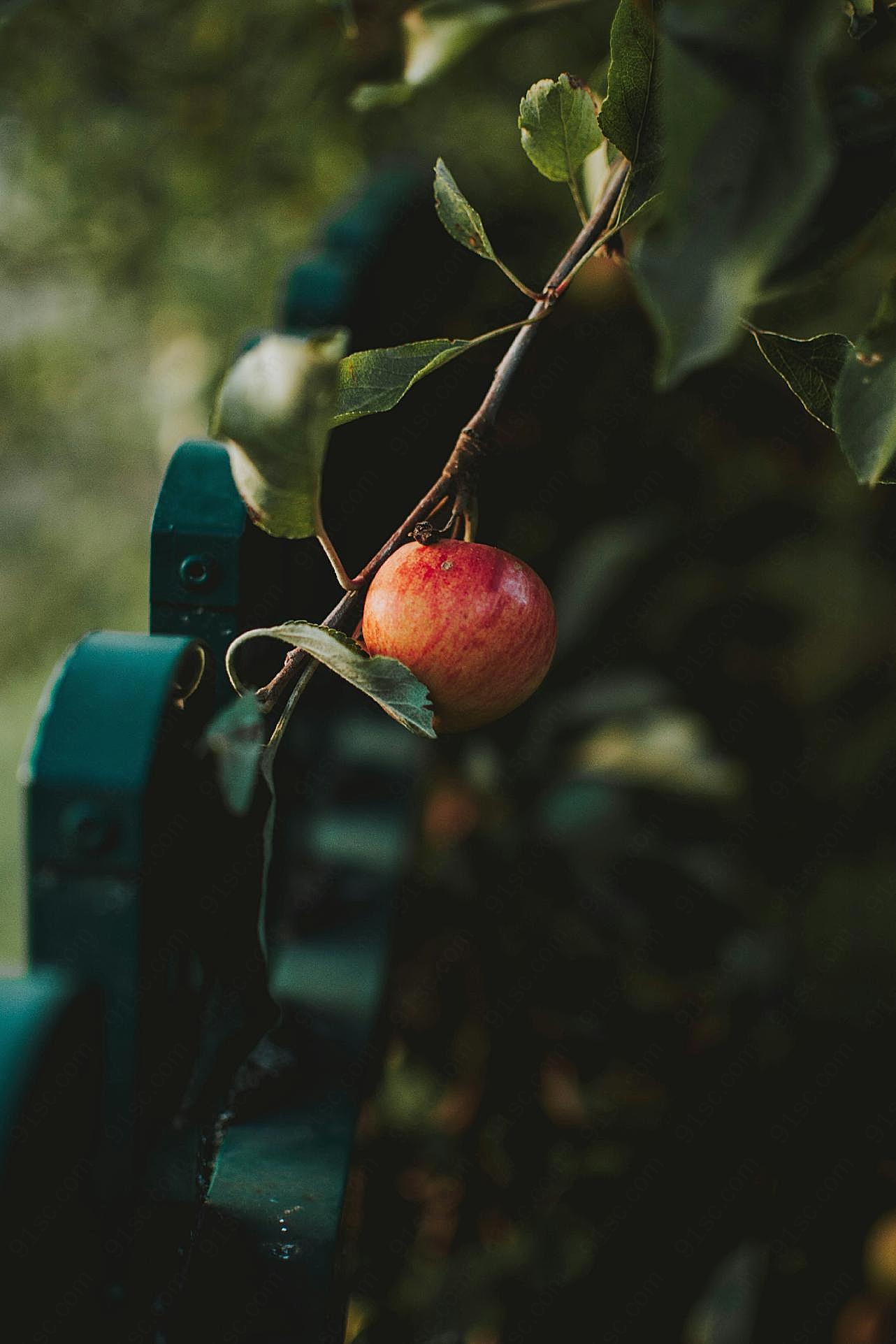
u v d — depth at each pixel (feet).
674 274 1.71
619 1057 4.13
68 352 10.60
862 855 4.98
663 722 4.42
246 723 2.04
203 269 8.48
